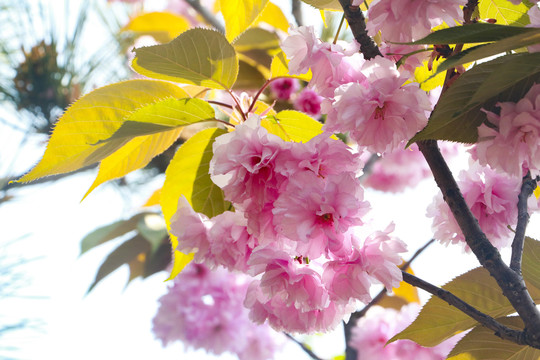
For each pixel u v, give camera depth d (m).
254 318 0.44
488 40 0.35
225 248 0.44
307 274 0.41
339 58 0.42
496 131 0.39
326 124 0.41
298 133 0.47
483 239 0.38
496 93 0.37
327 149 0.40
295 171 0.40
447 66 0.35
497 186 0.44
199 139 0.48
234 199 0.41
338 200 0.39
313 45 0.42
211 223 0.46
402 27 0.41
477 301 0.42
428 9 0.40
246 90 0.82
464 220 0.38
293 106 0.80
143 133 0.45
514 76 0.36
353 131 0.41
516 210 0.44
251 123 0.41
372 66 0.40
